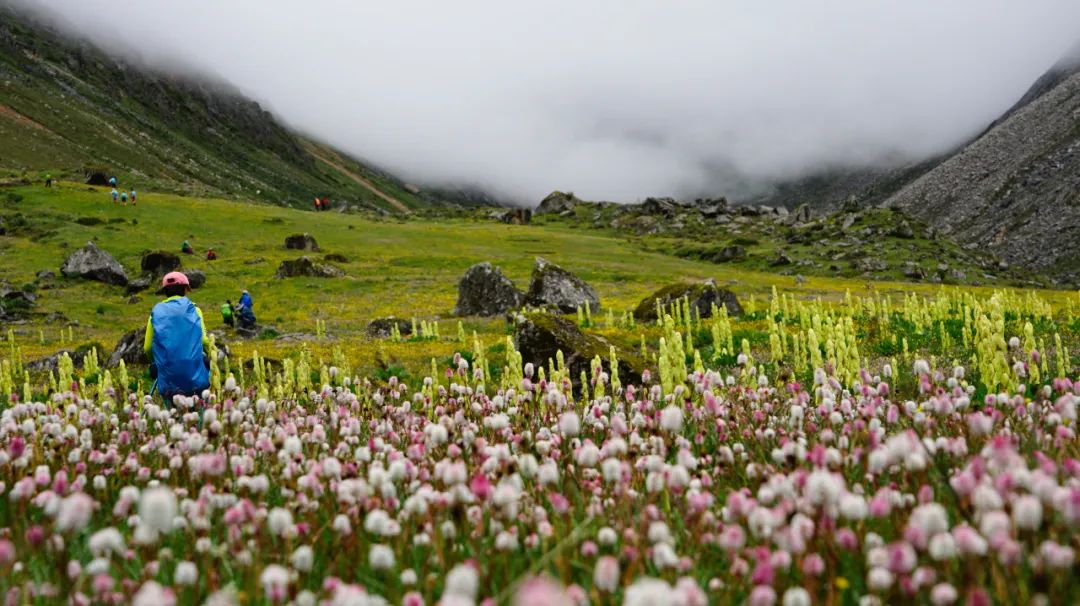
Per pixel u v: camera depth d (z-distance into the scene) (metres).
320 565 3.27
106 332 38.97
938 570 2.73
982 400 8.45
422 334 28.69
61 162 175.12
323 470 3.75
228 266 67.69
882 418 6.06
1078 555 2.45
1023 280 134.75
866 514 2.63
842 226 165.50
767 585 2.51
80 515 2.63
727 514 3.00
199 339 7.80
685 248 145.75
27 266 62.00
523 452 5.04
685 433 5.82
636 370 13.08
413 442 4.96
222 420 6.04
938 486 3.51
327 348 23.12
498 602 2.47
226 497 3.46
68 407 5.78
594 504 3.58
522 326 14.38
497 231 142.38
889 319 24.23
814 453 3.32
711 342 20.48
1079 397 5.43
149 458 5.46
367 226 115.75
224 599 2.29
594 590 2.50
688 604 2.08
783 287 65.00
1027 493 2.95
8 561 2.52
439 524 3.10
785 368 10.85
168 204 103.38
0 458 4.11
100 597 2.69
